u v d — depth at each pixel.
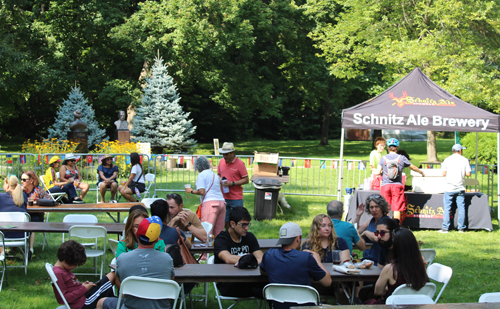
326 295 5.12
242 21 25.97
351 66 25.34
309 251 4.66
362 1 22.03
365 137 47.84
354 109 9.59
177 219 5.68
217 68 27.33
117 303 4.13
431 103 9.58
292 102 50.50
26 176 8.09
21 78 22.69
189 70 25.33
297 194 13.40
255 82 29.98
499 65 20.23
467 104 9.58
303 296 4.16
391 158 8.89
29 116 36.34
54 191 9.65
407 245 4.25
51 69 24.77
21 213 7.00
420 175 9.87
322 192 14.44
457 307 3.57
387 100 9.70
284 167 12.02
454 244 8.51
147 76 25.64
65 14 25.30
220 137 45.12
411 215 9.80
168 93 22.66
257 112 49.44
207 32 22.73
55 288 4.30
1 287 5.84
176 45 23.48
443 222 9.52
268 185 10.31
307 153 30.58
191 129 22.81
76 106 23.69
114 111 34.34
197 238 5.78
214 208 7.27
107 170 10.98
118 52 27.89
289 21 28.59
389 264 4.33
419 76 9.91
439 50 18.73
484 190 14.28
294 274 4.24
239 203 8.38
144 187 10.98
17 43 24.70
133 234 4.58
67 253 4.29
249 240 5.27
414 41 18.28
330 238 5.11
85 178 15.04
